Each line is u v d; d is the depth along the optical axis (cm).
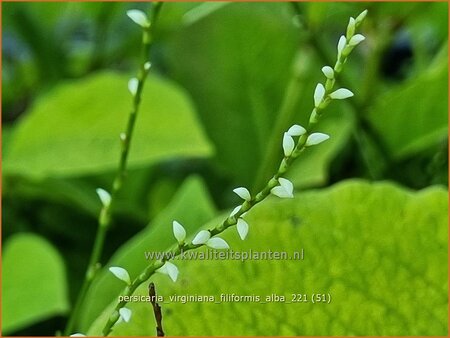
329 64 37
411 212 24
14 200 40
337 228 24
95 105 37
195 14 37
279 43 42
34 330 35
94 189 40
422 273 24
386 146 37
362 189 25
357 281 24
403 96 35
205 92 42
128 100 37
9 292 32
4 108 48
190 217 29
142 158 36
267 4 41
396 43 48
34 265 33
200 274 24
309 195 24
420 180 37
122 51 47
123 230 39
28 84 47
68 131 37
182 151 36
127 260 27
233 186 41
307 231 24
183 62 43
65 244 39
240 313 23
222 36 42
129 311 21
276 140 37
